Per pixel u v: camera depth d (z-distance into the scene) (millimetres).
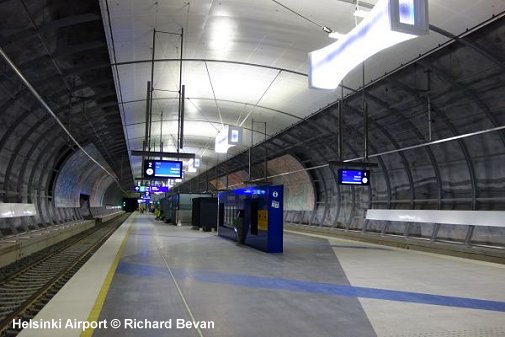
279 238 14789
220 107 20094
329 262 12234
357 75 13797
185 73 15219
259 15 10875
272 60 13938
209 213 26156
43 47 11141
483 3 9227
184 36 12102
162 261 11867
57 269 11750
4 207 14898
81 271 9953
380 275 10008
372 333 5527
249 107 19484
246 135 25141
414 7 6102
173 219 36344
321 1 9930
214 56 13727
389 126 17250
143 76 15172
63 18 10039
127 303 6879
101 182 47906
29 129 16016
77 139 22594
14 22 9656
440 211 15352
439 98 13820
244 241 17391
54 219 23969
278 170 30859
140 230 26656
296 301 7230
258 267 11062
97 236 23344
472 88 12594
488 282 9203
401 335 5465
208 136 27891
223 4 10312
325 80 8250
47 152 20766
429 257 13594
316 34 11734
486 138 13820
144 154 12008
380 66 12961
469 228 14273
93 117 19422
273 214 14781
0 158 15258
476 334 5535
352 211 22422
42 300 7789
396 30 5938
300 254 14203
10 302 7879
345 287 8516
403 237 17172
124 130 24078
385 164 19406
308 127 21031
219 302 7062
